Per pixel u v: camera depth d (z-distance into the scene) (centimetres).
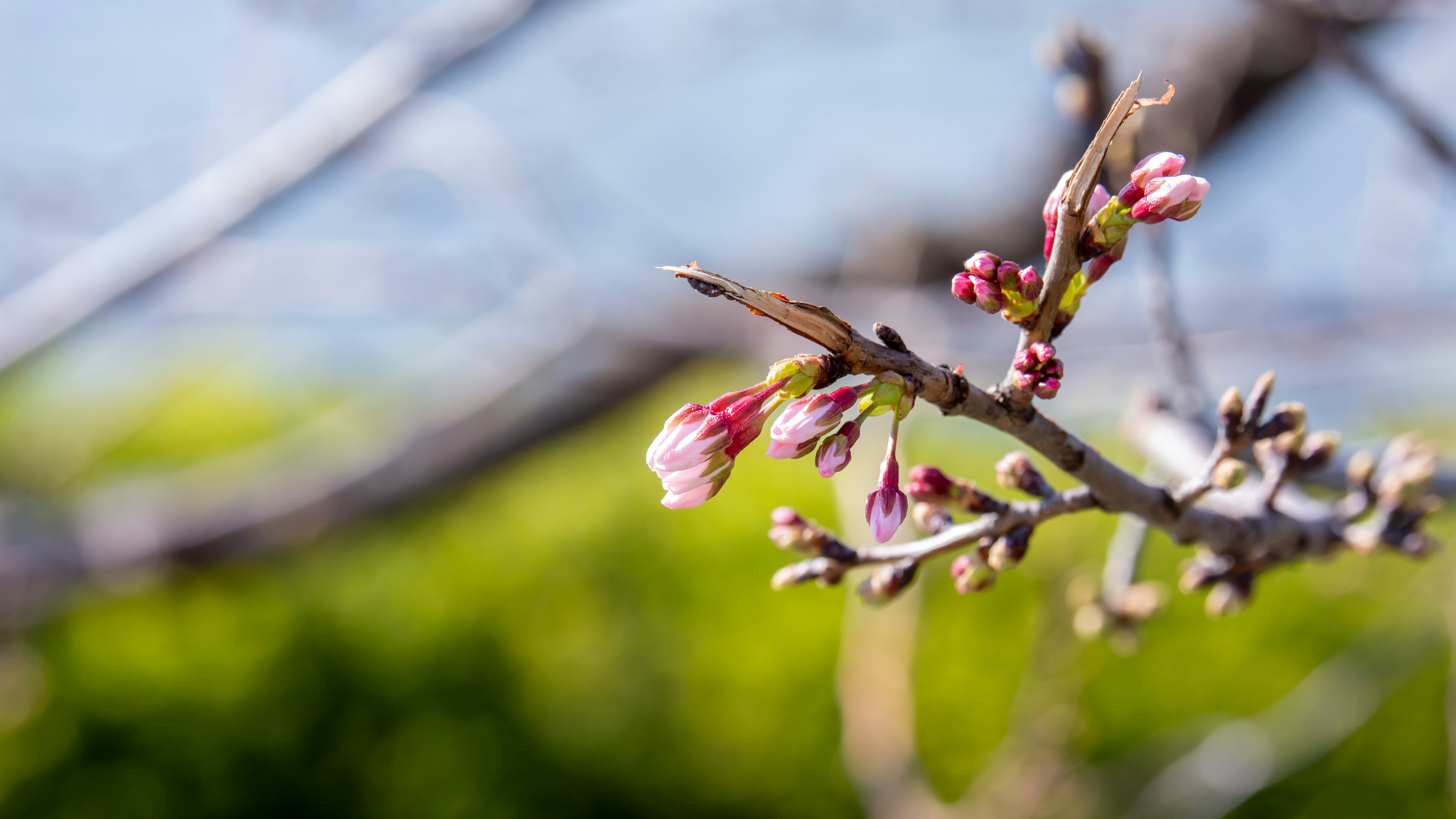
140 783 767
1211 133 480
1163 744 596
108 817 757
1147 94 470
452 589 864
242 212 327
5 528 468
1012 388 112
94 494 546
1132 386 396
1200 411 240
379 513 540
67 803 748
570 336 519
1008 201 543
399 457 530
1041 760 455
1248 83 466
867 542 357
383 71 319
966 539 141
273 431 991
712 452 105
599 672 856
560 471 923
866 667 359
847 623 371
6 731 724
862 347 106
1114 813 515
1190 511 146
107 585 488
